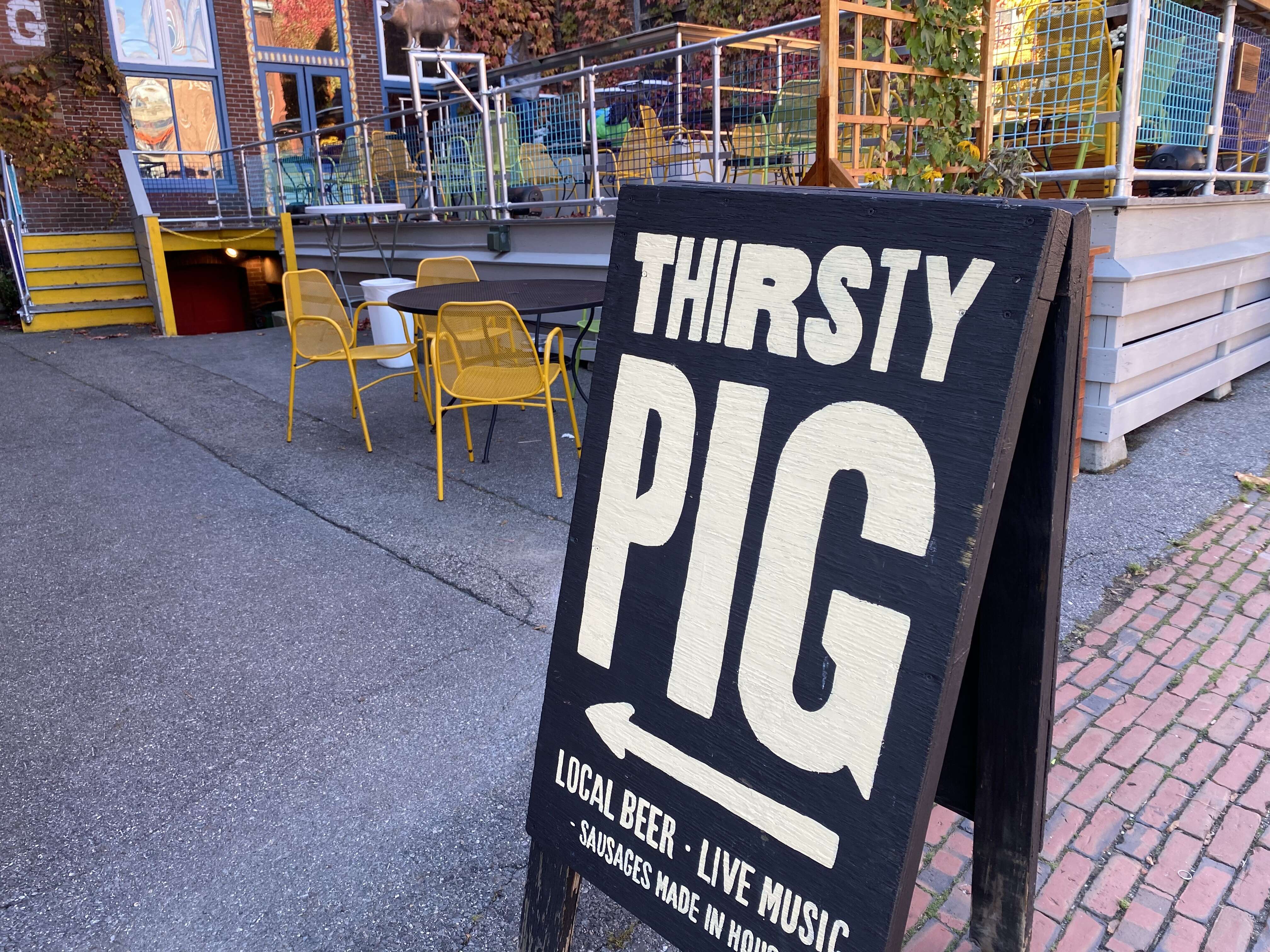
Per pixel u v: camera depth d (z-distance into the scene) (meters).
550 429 4.16
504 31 13.77
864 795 1.12
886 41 3.95
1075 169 4.40
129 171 10.98
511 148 7.23
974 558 1.04
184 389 6.76
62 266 10.68
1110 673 2.64
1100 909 1.81
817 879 1.16
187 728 2.50
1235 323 5.38
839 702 1.15
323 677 2.74
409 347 5.07
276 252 12.72
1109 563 3.33
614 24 13.30
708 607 1.29
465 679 2.70
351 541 3.78
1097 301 4.09
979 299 1.05
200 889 1.92
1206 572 3.24
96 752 2.40
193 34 13.04
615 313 1.44
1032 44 4.55
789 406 1.21
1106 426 4.18
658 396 1.37
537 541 3.71
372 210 7.36
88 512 4.23
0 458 5.12
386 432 5.38
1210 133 4.87
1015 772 1.35
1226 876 1.88
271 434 5.45
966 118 4.25
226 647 2.94
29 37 12.00
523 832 2.06
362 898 1.88
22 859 2.01
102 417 6.00
